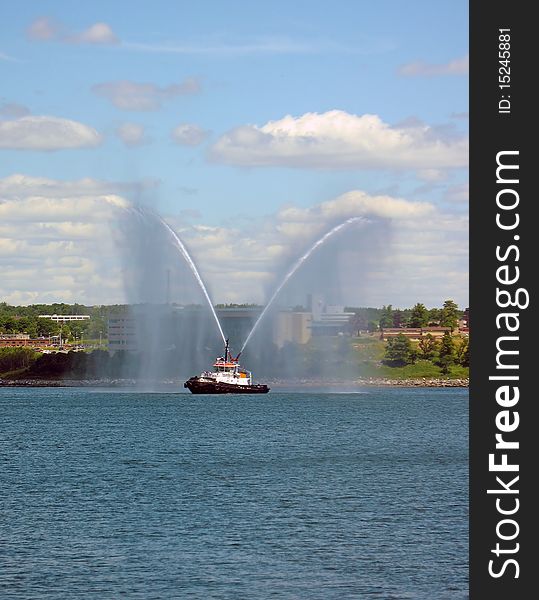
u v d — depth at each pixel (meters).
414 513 56.97
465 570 44.34
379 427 120.50
